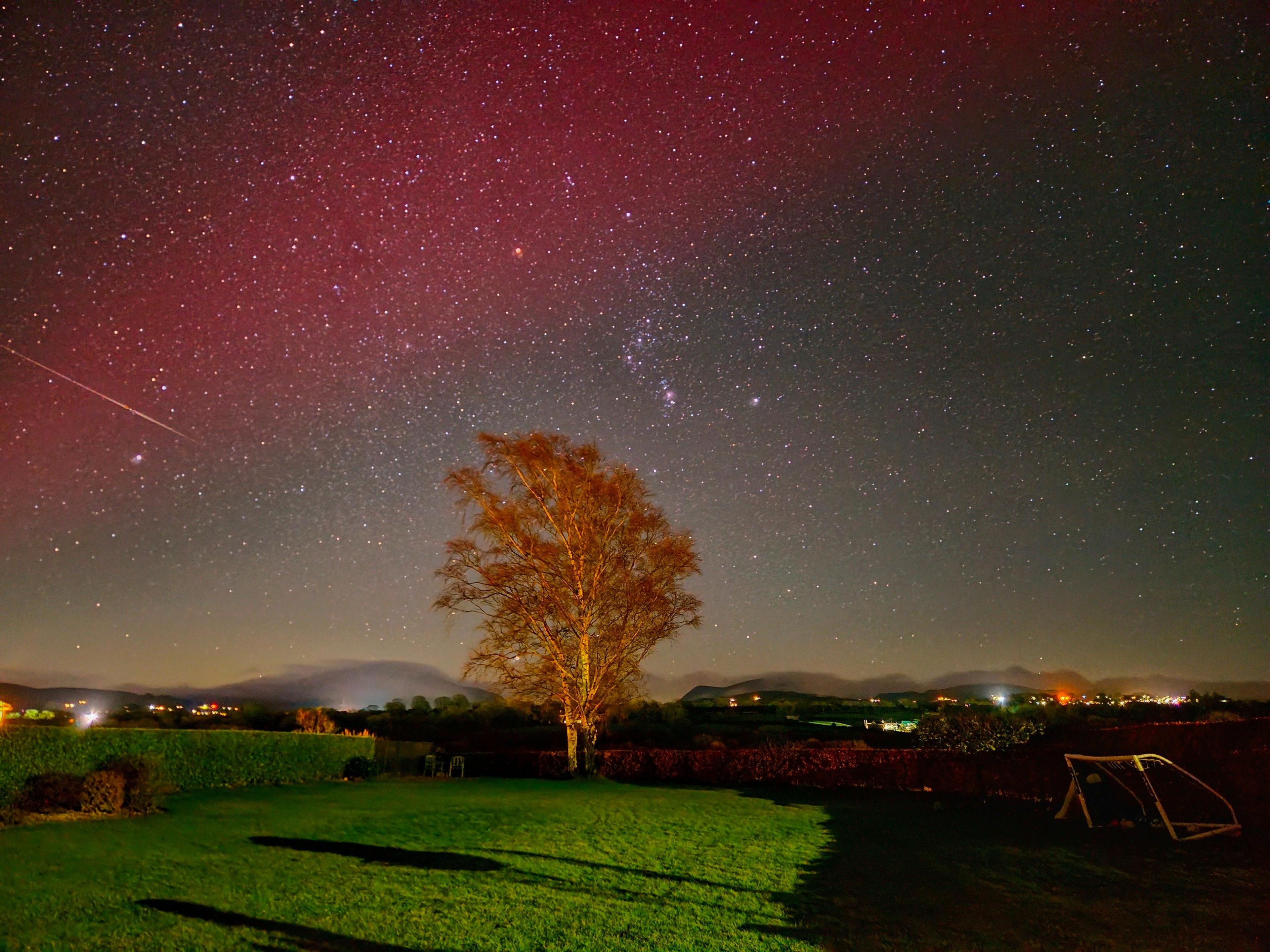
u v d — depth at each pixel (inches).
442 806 666.2
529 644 1067.9
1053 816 608.1
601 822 562.3
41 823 524.1
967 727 813.9
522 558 1087.6
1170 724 587.8
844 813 630.5
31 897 312.0
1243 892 340.8
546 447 1109.7
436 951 252.1
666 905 310.3
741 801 724.0
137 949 250.5
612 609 1085.8
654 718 1705.2
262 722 1446.9
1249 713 1014.4
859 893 337.1
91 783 574.6
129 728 741.9
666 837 490.6
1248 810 518.3
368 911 298.0
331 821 559.2
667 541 1106.1
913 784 831.7
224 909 298.5
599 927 279.0
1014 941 267.7
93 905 300.8
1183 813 561.3
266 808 639.8
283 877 356.5
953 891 342.3
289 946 254.7
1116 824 546.0
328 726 1163.9
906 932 276.4
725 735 1477.6
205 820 557.3
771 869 387.9
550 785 940.6
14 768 601.0
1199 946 263.0
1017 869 390.6
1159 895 335.3
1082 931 279.6
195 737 812.6
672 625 1089.4
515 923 283.4
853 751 884.6
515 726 1704.0
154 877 353.1
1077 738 714.8
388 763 1106.1
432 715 1775.3
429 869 380.2
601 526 1104.8
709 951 252.7
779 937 269.3
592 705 1071.6
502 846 452.1
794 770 923.4
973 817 602.9
